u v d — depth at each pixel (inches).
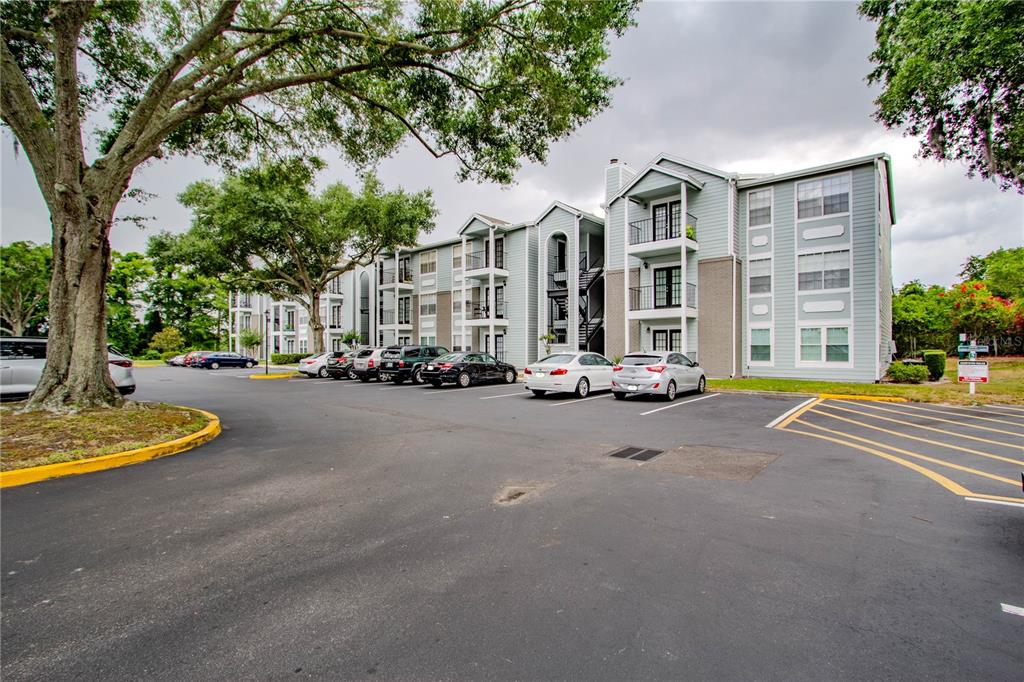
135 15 414.6
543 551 144.7
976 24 366.6
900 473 227.5
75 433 284.4
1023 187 487.2
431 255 1346.0
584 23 353.7
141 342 2049.7
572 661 94.6
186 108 384.2
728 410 448.1
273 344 2080.5
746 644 99.4
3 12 390.3
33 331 1674.5
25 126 350.9
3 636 103.0
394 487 210.1
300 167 570.6
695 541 151.0
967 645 98.4
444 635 103.3
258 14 412.5
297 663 94.7
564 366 557.6
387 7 386.3
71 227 353.4
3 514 177.3
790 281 740.7
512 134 459.8
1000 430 338.3
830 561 136.7
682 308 753.0
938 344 1405.0
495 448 288.0
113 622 108.6
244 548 147.9
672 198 833.5
